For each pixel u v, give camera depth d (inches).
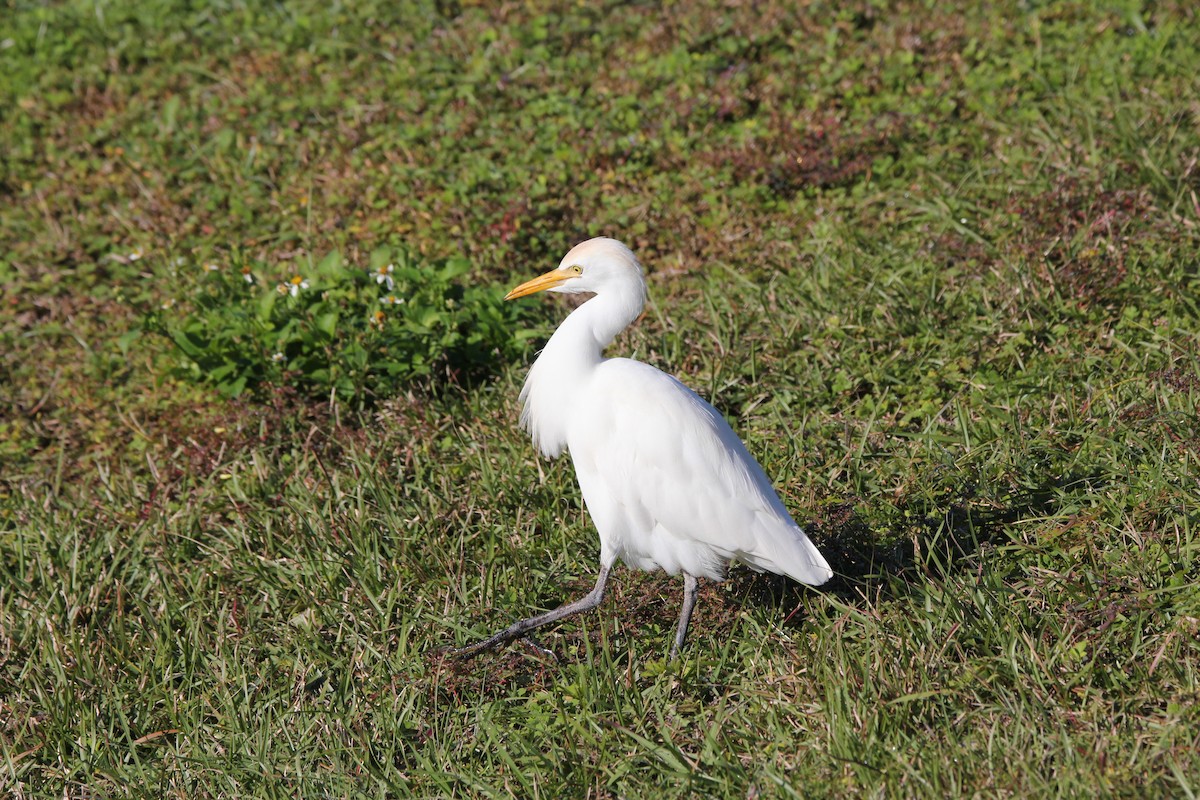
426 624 344.8
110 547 389.4
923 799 257.1
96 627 359.6
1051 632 302.7
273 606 362.6
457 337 455.5
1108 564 320.5
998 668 291.4
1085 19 626.5
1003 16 637.3
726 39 642.8
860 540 350.3
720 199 543.2
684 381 431.8
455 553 365.1
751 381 433.7
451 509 386.3
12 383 502.6
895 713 283.3
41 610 362.3
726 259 506.6
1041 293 437.4
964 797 257.0
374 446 419.2
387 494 392.8
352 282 474.3
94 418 470.0
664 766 285.0
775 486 374.9
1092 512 333.7
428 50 676.1
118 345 507.8
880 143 553.6
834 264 478.6
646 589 351.9
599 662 326.0
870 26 656.4
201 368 460.4
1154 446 359.9
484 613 346.9
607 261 332.8
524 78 636.7
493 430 422.6
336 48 690.2
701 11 669.9
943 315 442.0
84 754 314.0
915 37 618.5
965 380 409.1
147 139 637.9
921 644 302.4
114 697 329.4
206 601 367.6
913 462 375.2
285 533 387.5
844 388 417.1
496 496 386.0
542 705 314.7
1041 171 505.7
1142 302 431.2
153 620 354.9
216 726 319.0
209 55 706.2
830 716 281.7
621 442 320.5
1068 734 271.3
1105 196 474.3
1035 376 405.7
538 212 535.8
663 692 309.3
